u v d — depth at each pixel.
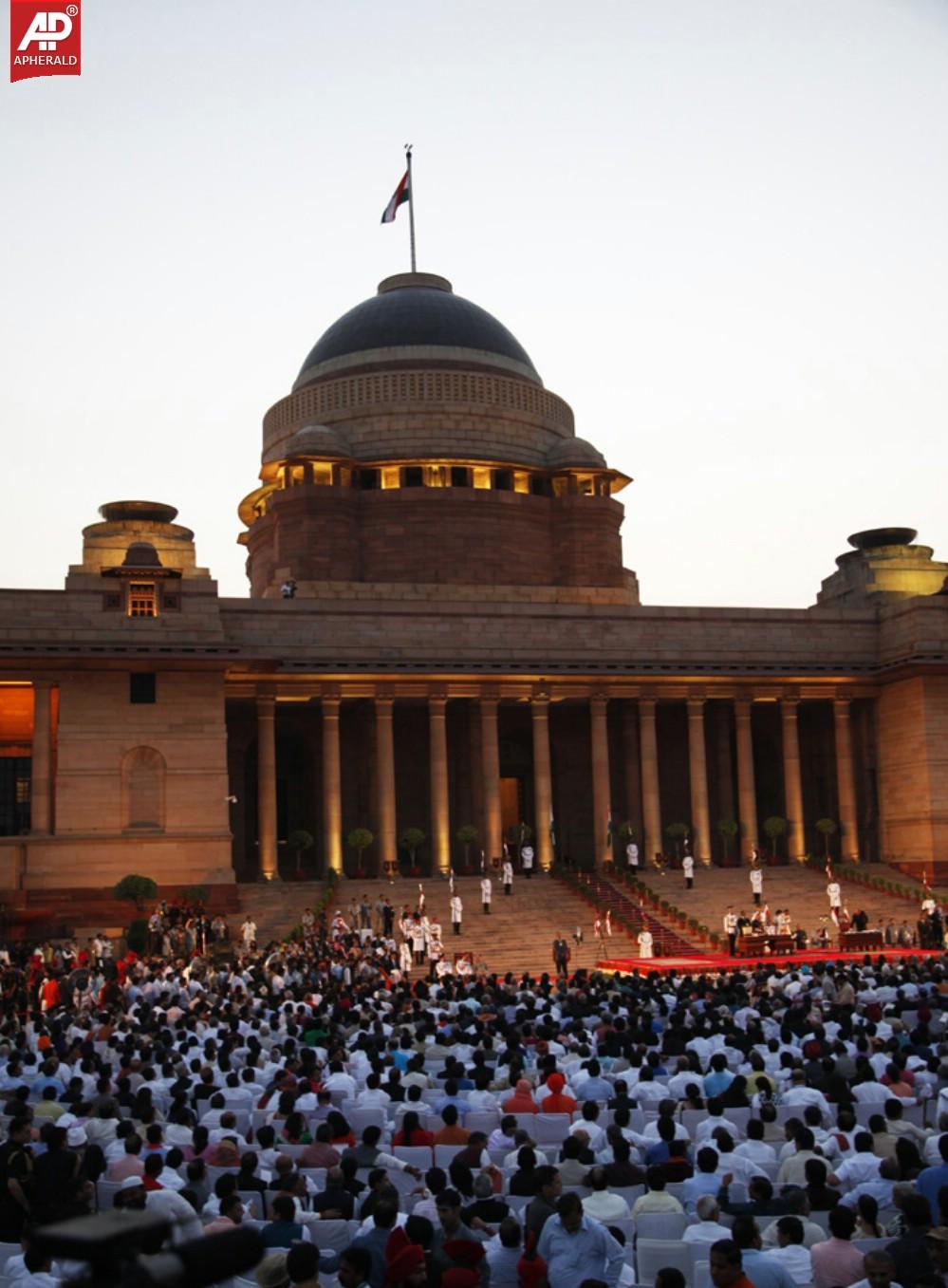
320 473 92.25
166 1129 20.94
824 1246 13.66
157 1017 37.19
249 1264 3.84
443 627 79.50
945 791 80.56
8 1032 33.88
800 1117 21.89
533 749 79.69
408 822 83.44
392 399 95.50
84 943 64.50
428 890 71.25
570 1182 17.53
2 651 68.12
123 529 85.62
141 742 69.94
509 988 45.00
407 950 56.66
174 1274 3.62
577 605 81.88
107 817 68.94
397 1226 13.98
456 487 93.19
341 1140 20.69
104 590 70.75
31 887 67.31
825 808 88.25
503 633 80.25
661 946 62.75
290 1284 12.50
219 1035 30.80
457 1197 14.16
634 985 41.06
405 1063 27.62
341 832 78.31
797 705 85.94
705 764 82.44
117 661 69.69
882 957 43.97
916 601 82.38
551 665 79.06
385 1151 20.25
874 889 75.75
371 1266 13.41
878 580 90.81
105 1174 18.66
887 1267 12.02
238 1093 23.92
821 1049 26.08
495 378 97.62
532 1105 22.55
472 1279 13.27
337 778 76.19
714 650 83.25
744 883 75.38
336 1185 16.64
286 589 82.56
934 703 81.38
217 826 69.81
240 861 80.62
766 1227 15.61
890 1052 26.61
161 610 71.12
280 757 84.88
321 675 76.00
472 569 91.44
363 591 87.06
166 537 86.12
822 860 80.00
